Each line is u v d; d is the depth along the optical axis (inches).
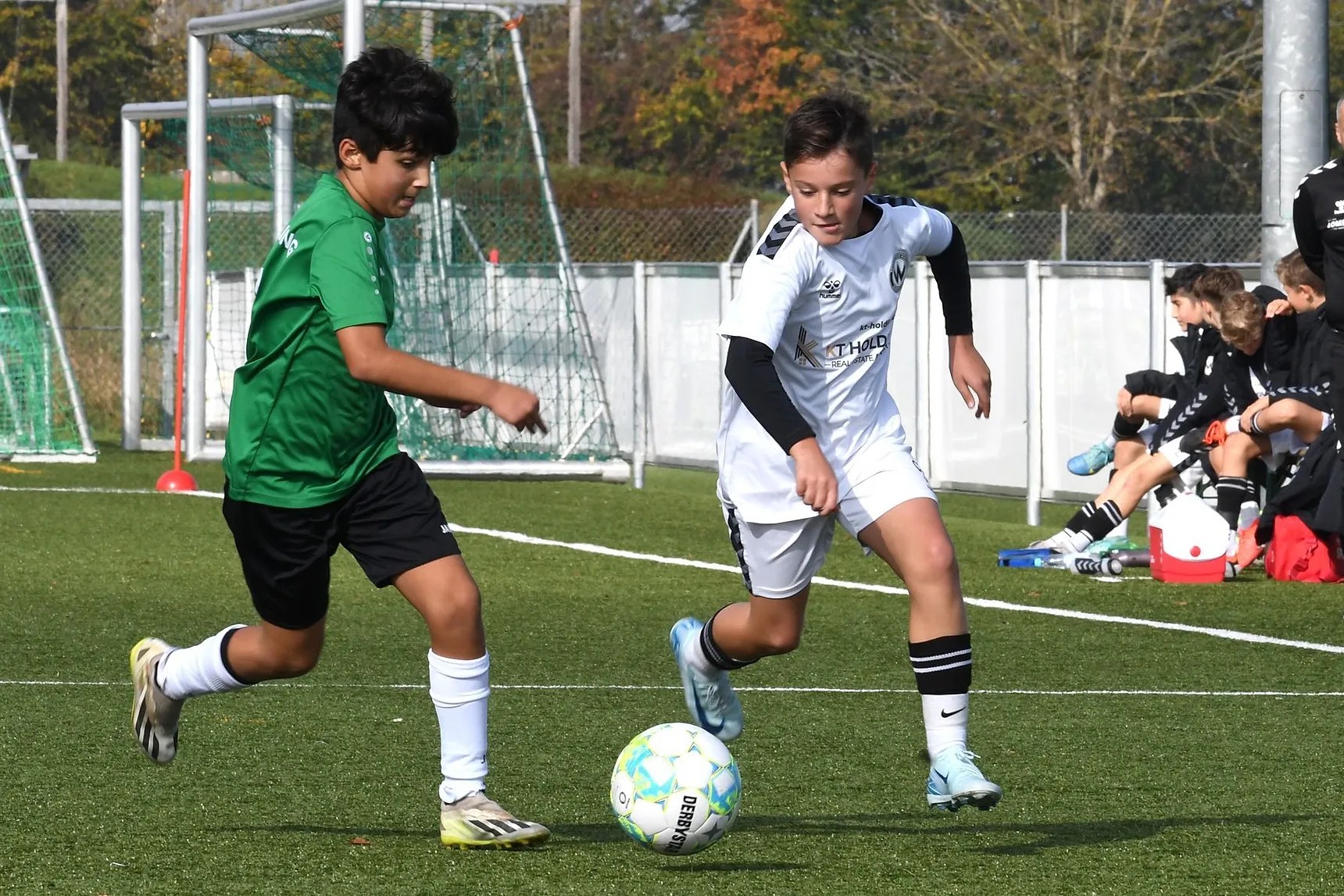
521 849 460.4
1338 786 548.7
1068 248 3006.9
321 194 456.8
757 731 642.2
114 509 1387.8
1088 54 3686.0
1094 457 1197.1
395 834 478.9
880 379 498.3
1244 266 1440.7
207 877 427.5
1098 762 587.8
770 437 490.3
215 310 2105.1
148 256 2519.7
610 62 5137.8
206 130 1818.4
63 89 4387.3
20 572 1063.0
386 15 1721.2
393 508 464.8
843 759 593.0
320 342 452.1
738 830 487.8
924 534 474.3
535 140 1820.9
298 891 414.9
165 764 518.9
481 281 1852.9
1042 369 1467.8
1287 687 741.3
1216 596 1018.1
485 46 1798.7
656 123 4633.4
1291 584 1067.9
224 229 2536.9
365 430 466.0
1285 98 1248.2
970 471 1583.4
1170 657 817.5
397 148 448.8
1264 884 426.3
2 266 2030.0
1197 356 1130.0
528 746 613.6
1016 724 656.4
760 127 4335.6
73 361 2496.3
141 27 4886.8
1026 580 1091.9
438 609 460.1
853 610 972.6
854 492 486.3
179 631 868.6
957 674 468.4
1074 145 3656.5
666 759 440.5
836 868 441.1
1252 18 3811.5
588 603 995.9
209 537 1244.5
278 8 1690.5
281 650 487.8
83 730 627.2
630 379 1956.2
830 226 463.2
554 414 1845.5
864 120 464.1
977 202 3715.6
